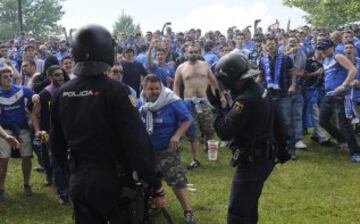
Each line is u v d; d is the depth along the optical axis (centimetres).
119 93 279
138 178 291
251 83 369
